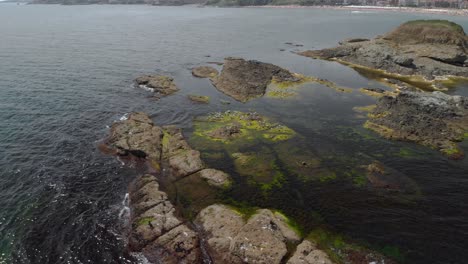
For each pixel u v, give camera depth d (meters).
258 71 77.44
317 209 33.41
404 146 45.66
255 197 35.06
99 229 30.80
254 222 29.94
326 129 50.94
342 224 31.42
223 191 35.94
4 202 33.97
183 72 83.56
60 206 33.62
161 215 31.17
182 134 48.97
